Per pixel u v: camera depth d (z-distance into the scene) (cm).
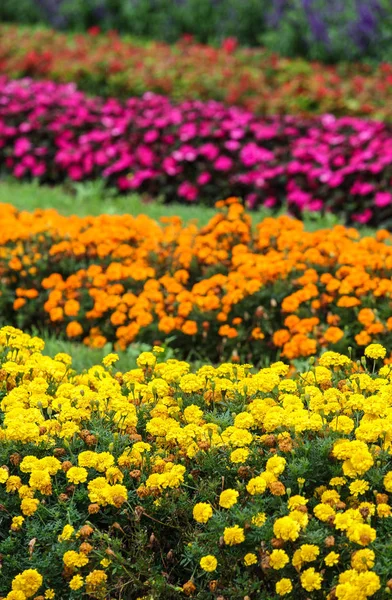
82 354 653
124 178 1072
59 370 482
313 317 641
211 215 959
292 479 384
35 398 444
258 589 362
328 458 390
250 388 444
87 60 1418
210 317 657
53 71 1420
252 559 361
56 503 395
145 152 1059
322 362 454
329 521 362
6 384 467
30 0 1959
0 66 1468
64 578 376
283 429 408
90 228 746
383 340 613
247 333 657
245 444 403
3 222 761
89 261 737
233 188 1006
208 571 367
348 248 676
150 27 1802
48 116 1157
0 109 1192
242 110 1220
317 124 1036
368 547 357
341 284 642
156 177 1045
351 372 474
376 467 385
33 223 771
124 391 470
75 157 1100
